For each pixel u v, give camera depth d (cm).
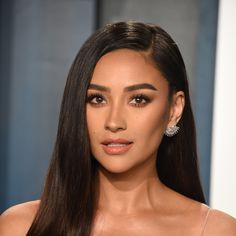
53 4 589
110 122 258
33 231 276
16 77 596
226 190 566
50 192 278
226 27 560
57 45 590
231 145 564
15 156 602
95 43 265
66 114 270
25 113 598
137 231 278
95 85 262
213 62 577
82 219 275
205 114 579
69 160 273
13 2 592
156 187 287
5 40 595
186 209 287
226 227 284
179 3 584
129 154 262
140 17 589
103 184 283
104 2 593
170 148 297
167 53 272
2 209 606
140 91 262
